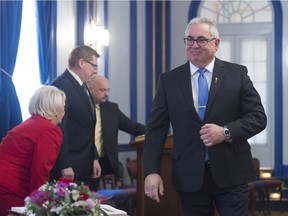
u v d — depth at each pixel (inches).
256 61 404.8
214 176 119.7
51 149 137.4
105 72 350.3
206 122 121.5
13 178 136.4
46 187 98.4
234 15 406.3
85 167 180.1
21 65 278.5
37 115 141.5
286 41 396.5
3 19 259.6
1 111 253.8
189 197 124.1
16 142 138.2
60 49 309.6
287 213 368.2
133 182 343.9
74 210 95.8
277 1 398.6
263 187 343.3
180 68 127.5
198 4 400.5
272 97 399.2
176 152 124.5
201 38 122.1
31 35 284.2
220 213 124.3
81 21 325.7
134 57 371.2
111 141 199.0
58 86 179.2
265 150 399.5
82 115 179.3
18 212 114.8
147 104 380.2
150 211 195.6
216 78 123.4
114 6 358.6
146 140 127.8
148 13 384.2
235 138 117.8
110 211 108.0
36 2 287.0
